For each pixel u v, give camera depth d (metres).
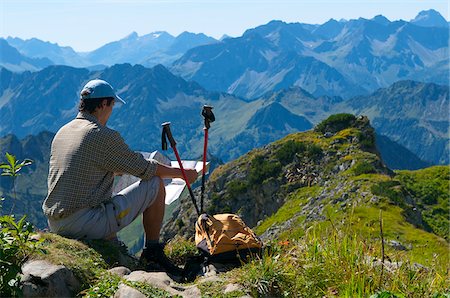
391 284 2.77
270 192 22.23
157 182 3.21
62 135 3.08
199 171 3.43
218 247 2.99
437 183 20.67
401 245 9.87
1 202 2.69
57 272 2.44
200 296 2.56
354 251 2.97
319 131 24.22
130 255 3.27
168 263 3.22
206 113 3.41
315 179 20.64
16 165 2.72
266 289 2.58
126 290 2.39
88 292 2.40
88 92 3.09
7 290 2.29
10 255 2.39
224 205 23.94
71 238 3.01
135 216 3.15
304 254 3.02
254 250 3.02
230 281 2.66
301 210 17.52
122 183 3.57
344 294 2.61
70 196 2.99
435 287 2.84
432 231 16.06
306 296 2.62
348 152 21.14
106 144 3.03
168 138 3.30
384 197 14.20
